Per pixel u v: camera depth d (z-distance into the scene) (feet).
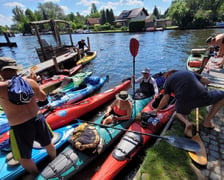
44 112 13.97
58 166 9.02
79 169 9.41
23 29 177.68
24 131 7.32
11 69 6.82
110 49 53.78
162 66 32.35
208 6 123.44
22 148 7.53
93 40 83.71
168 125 11.32
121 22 174.91
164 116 12.51
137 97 15.47
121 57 41.57
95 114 17.28
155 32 107.86
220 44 18.84
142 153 10.80
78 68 31.40
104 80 24.98
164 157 8.66
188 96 9.16
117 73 29.81
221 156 8.66
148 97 15.69
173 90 9.70
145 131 11.41
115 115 12.64
